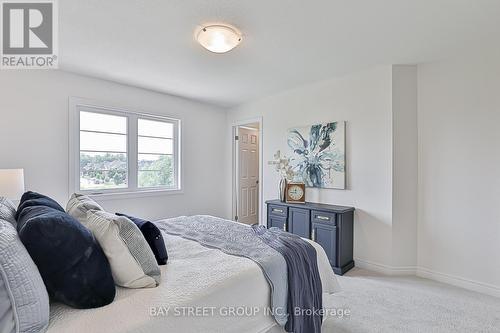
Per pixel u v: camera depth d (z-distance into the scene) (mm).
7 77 2709
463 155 2609
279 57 2695
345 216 3029
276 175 4059
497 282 2408
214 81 3428
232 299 1281
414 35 2242
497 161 2424
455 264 2648
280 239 1856
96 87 3285
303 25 2084
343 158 3273
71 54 2586
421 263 2875
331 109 3404
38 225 975
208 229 2145
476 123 2535
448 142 2703
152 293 1160
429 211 2822
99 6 1831
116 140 3545
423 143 2863
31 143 2838
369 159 3080
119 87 3486
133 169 3684
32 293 864
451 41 2354
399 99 2898
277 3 1803
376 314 2090
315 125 3545
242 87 3688
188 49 2506
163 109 3953
